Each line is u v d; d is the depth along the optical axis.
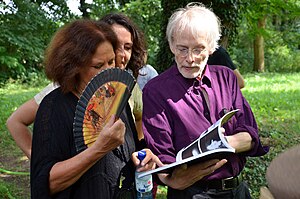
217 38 2.29
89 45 1.92
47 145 1.93
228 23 6.80
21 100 13.63
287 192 0.92
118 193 2.08
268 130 7.88
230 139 2.22
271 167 1.01
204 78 2.33
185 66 2.24
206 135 2.07
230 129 2.31
